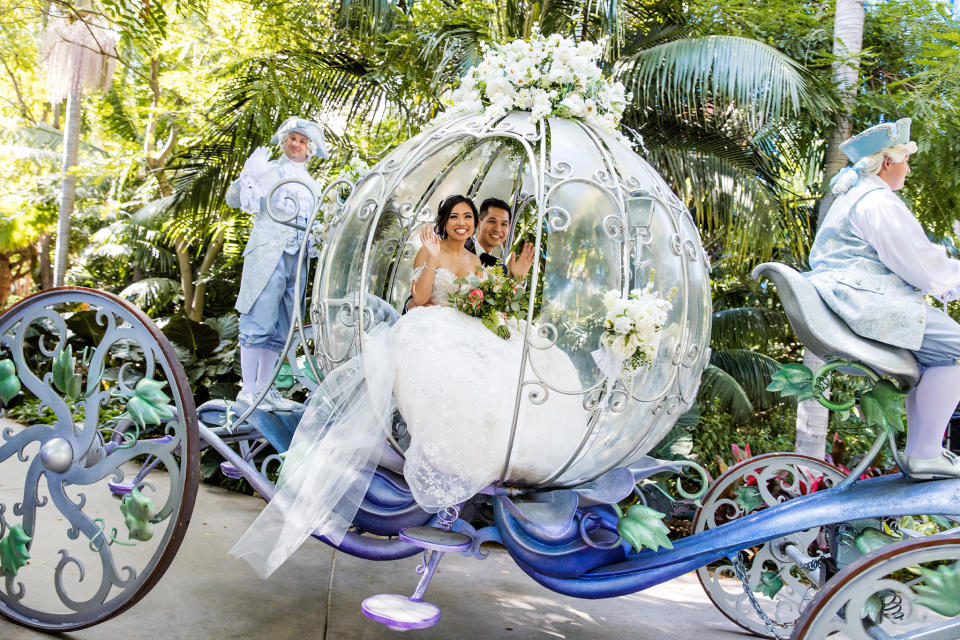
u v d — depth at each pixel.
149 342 3.02
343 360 3.09
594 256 3.38
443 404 2.79
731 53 6.05
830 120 6.41
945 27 6.68
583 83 3.15
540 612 3.99
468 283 3.26
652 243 3.12
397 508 2.96
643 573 2.77
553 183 2.88
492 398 2.84
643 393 2.98
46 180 14.72
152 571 2.86
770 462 4.01
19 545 3.14
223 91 8.15
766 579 3.86
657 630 3.88
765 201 6.68
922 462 2.86
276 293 4.13
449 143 3.15
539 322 3.55
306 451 2.88
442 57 6.91
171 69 12.12
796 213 7.31
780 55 6.06
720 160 6.76
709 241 7.48
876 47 6.96
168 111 11.47
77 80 11.09
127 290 11.88
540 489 2.97
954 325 2.81
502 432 2.82
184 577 3.81
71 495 5.03
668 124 6.90
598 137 3.17
